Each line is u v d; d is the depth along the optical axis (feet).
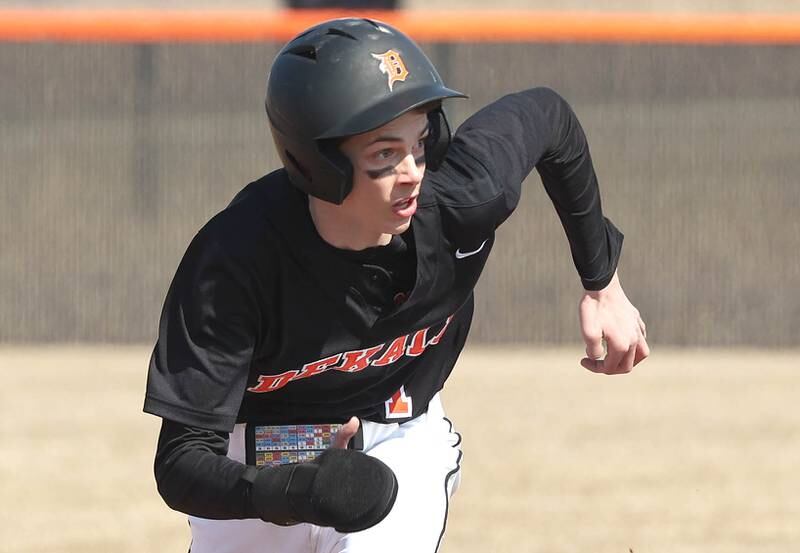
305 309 27.91
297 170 27.04
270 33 97.96
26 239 99.14
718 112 104.37
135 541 54.24
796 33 96.94
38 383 82.48
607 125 105.40
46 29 96.78
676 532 54.75
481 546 52.70
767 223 100.27
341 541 30.04
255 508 24.85
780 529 55.36
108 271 97.14
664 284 97.14
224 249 26.94
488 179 30.07
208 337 26.76
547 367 87.35
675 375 85.30
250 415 30.66
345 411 30.99
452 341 32.68
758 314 94.94
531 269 96.27
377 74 26.21
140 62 105.50
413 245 28.58
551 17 97.66
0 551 52.54
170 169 103.40
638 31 96.63
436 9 206.39
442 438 32.68
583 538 53.83
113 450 68.59
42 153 103.91
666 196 101.91
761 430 71.87
